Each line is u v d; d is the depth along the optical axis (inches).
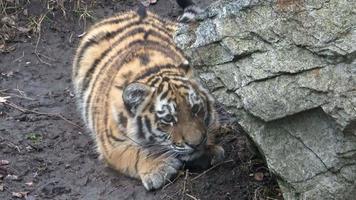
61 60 567.5
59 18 606.9
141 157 430.6
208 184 405.7
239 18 348.2
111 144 438.6
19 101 519.2
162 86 424.2
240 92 346.9
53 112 508.4
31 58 568.7
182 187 407.8
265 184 398.0
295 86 334.6
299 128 342.3
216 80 357.7
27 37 588.1
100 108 451.8
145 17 514.0
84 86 489.7
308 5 332.8
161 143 425.4
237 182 403.9
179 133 413.1
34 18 601.3
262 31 342.0
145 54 462.0
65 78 547.5
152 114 422.9
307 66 332.2
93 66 489.1
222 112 451.5
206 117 429.7
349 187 336.2
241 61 348.2
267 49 341.4
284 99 336.5
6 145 469.1
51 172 446.0
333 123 334.0
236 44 347.6
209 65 358.9
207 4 609.3
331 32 326.3
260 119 347.3
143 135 427.8
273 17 339.9
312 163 341.7
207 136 425.7
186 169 423.8
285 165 346.9
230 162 423.2
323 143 338.3
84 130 489.1
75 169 448.5
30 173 444.8
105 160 447.8
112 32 506.0
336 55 324.5
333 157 336.2
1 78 545.6
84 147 470.9
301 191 345.4
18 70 555.2
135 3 625.9
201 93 428.8
